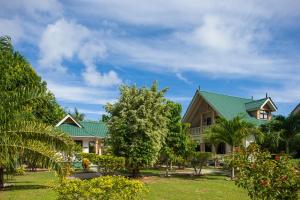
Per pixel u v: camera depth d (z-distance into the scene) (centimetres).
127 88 2661
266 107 4172
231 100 4375
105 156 2591
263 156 990
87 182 982
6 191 1812
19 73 2094
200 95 4334
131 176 2636
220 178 2641
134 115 2531
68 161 1199
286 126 3142
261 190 934
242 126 2738
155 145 2573
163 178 2588
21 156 1157
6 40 1831
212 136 2850
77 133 3819
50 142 1191
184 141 3025
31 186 2030
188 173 3008
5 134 1155
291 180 906
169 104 2948
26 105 1300
